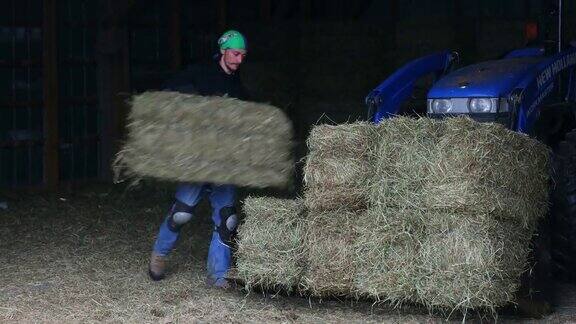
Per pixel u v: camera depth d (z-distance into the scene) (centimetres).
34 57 1014
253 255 579
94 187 1031
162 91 614
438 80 706
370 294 544
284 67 1152
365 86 1175
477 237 527
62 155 1038
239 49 618
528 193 557
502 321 571
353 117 1151
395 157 551
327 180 556
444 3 1282
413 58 1180
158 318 574
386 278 539
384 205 548
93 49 1060
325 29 1163
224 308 590
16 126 1009
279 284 586
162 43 1112
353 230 555
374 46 1177
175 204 636
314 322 566
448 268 525
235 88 627
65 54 1037
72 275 676
